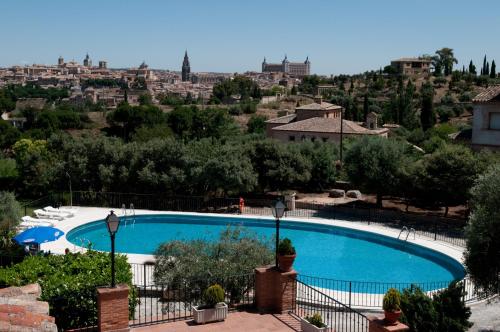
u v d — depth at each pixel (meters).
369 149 34.81
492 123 36.31
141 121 86.06
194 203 37.72
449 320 11.60
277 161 39.34
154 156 38.06
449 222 31.78
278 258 14.23
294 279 14.23
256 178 37.16
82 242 29.53
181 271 16.38
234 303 15.23
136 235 31.89
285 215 34.62
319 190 42.22
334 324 15.92
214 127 81.88
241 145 41.09
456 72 125.88
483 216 15.37
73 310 13.27
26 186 39.91
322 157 41.47
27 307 10.94
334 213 35.34
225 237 18.81
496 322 16.17
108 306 12.10
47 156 40.44
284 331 12.90
